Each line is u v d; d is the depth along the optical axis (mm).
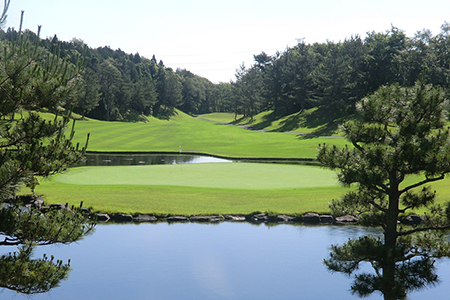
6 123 8727
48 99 8773
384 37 86625
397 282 10883
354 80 83125
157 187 24062
